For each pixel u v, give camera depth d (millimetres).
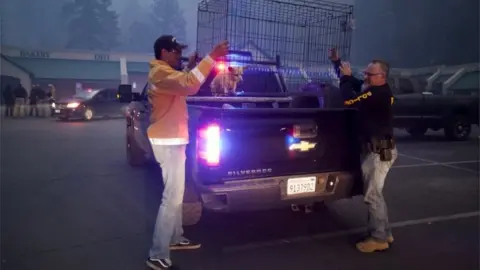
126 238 3770
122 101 6047
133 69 30875
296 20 4766
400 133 13711
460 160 8430
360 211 4770
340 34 4805
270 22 4617
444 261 3387
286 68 5070
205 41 4590
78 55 29672
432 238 3924
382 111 3377
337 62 4121
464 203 5180
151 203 4895
